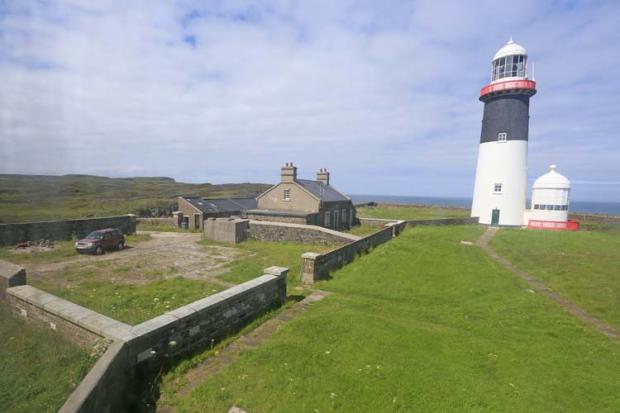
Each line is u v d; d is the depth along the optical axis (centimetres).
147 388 479
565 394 496
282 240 2119
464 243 1948
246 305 739
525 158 2812
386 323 742
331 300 922
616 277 1195
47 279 1116
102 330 495
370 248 1694
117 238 1731
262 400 461
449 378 527
